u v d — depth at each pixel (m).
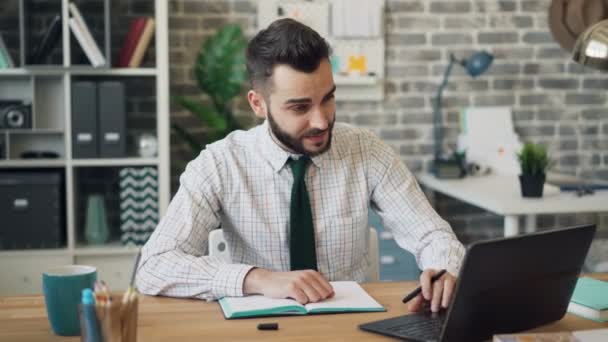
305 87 1.73
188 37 4.09
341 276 2.04
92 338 1.26
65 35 3.59
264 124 2.04
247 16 4.12
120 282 3.72
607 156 4.49
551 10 4.30
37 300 1.75
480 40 4.32
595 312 1.61
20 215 3.61
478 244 1.32
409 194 2.07
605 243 3.74
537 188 3.30
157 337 1.46
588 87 4.43
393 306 1.68
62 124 3.83
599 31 2.42
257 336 1.47
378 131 4.30
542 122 4.42
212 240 2.09
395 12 4.24
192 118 4.14
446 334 1.37
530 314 1.50
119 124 3.67
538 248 1.43
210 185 1.99
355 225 2.04
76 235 3.94
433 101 4.32
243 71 3.95
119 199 4.10
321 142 1.80
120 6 4.00
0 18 3.89
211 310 1.65
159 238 1.88
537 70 4.38
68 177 3.67
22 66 3.55
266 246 2.02
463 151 4.25
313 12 4.13
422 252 1.99
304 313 1.60
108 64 3.62
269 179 2.01
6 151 3.75
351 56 4.19
